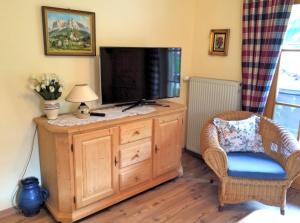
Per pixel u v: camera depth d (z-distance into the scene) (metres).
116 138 2.26
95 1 2.44
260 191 2.32
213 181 2.89
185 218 2.27
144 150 2.51
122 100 2.59
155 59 2.71
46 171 2.27
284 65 2.74
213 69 3.32
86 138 2.07
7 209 2.27
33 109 2.26
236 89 2.96
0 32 1.99
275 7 2.57
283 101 2.80
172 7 3.11
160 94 2.85
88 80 2.54
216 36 3.20
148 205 2.44
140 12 2.80
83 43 2.42
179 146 2.87
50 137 2.07
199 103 3.35
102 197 2.28
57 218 2.14
